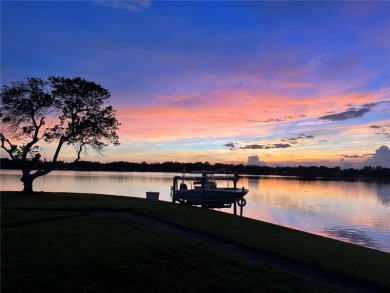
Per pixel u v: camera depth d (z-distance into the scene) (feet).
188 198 95.20
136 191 192.54
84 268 26.68
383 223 111.34
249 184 360.07
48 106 93.35
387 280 29.37
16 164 92.12
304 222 108.88
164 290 23.99
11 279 23.98
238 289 24.80
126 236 37.29
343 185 395.55
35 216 50.06
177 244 34.58
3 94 90.27
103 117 98.58
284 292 24.86
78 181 297.74
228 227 49.34
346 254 38.73
